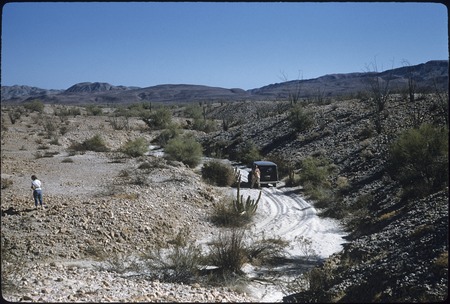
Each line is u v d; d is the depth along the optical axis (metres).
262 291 12.62
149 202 21.42
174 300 9.86
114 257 14.84
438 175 20.14
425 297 9.55
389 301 10.15
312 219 22.31
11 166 30.83
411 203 18.91
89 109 86.25
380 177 26.62
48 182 26.30
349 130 39.00
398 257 12.36
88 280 11.55
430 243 12.13
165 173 28.70
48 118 69.06
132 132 58.31
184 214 21.11
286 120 49.75
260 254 16.03
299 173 32.06
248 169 37.56
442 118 32.75
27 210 18.67
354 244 16.17
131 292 10.41
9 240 15.09
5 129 51.66
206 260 14.54
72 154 38.81
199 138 56.44
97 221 17.58
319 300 11.53
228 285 12.64
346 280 12.44
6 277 10.07
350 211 23.00
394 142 23.58
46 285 10.39
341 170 31.09
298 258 16.17
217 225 20.61
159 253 14.49
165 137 53.53
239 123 64.12
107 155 38.97
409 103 40.41
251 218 21.75
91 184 25.88
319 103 58.12
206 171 30.73
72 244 15.60
